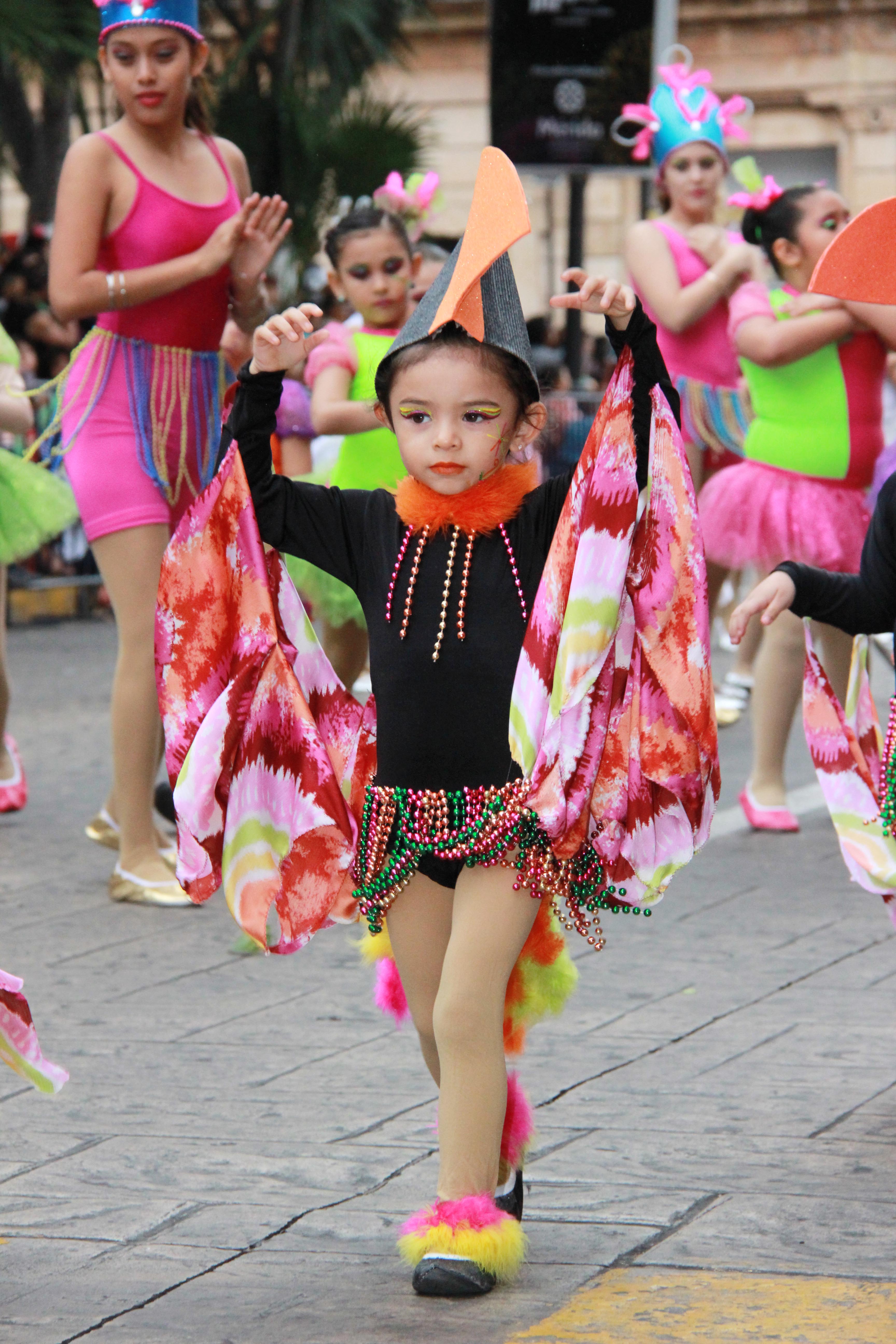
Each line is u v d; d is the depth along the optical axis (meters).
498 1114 9.59
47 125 54.78
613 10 39.00
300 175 48.88
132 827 18.80
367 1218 10.35
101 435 18.27
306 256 48.66
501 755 9.83
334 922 10.67
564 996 10.37
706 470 26.19
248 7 53.59
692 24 79.06
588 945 16.56
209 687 10.66
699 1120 11.88
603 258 79.88
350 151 49.22
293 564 20.45
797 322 20.44
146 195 18.25
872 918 17.50
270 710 10.57
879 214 10.53
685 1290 9.25
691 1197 10.54
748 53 78.75
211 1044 13.84
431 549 10.15
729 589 38.00
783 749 21.72
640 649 10.20
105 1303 9.25
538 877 9.70
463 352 9.88
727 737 27.97
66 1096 12.62
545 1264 9.65
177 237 18.34
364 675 31.06
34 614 45.19
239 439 10.43
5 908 18.45
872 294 10.67
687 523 10.15
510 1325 8.91
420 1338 8.77
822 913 17.75
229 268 18.44
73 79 49.88
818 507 20.88
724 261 23.88
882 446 21.17
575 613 9.83
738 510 21.12
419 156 52.34
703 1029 13.94
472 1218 9.34
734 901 18.31
